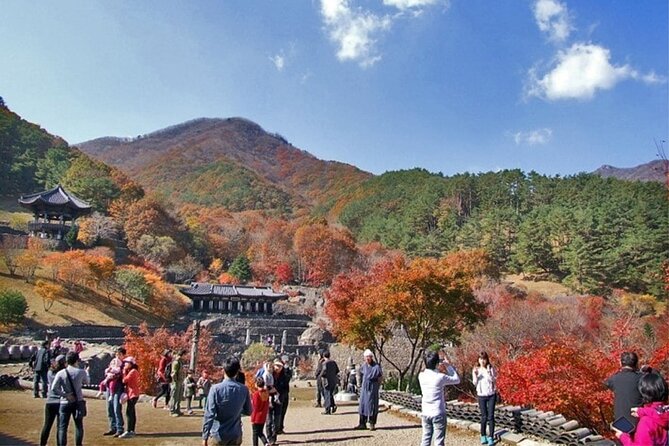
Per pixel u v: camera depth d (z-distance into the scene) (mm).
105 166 127125
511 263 103500
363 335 29547
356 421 15828
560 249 99812
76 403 10250
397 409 18188
